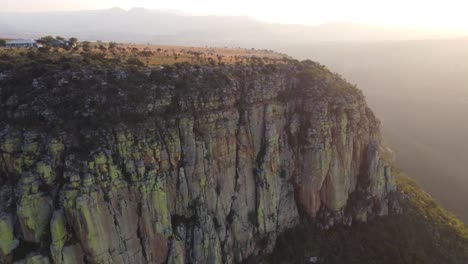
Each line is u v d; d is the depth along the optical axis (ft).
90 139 171.73
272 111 245.86
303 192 257.75
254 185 239.71
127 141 179.52
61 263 161.89
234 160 228.84
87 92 183.32
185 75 217.56
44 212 163.63
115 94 187.73
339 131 258.16
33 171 162.71
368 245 252.62
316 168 251.19
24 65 194.49
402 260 244.42
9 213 161.07
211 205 215.51
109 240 171.94
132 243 181.16
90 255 167.63
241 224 230.48
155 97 196.75
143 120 188.44
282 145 254.06
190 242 202.08
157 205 187.52
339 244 250.57
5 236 158.51
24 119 169.48
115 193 174.09
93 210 164.96
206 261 205.57
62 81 184.44
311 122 252.83
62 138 168.66
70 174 163.63
